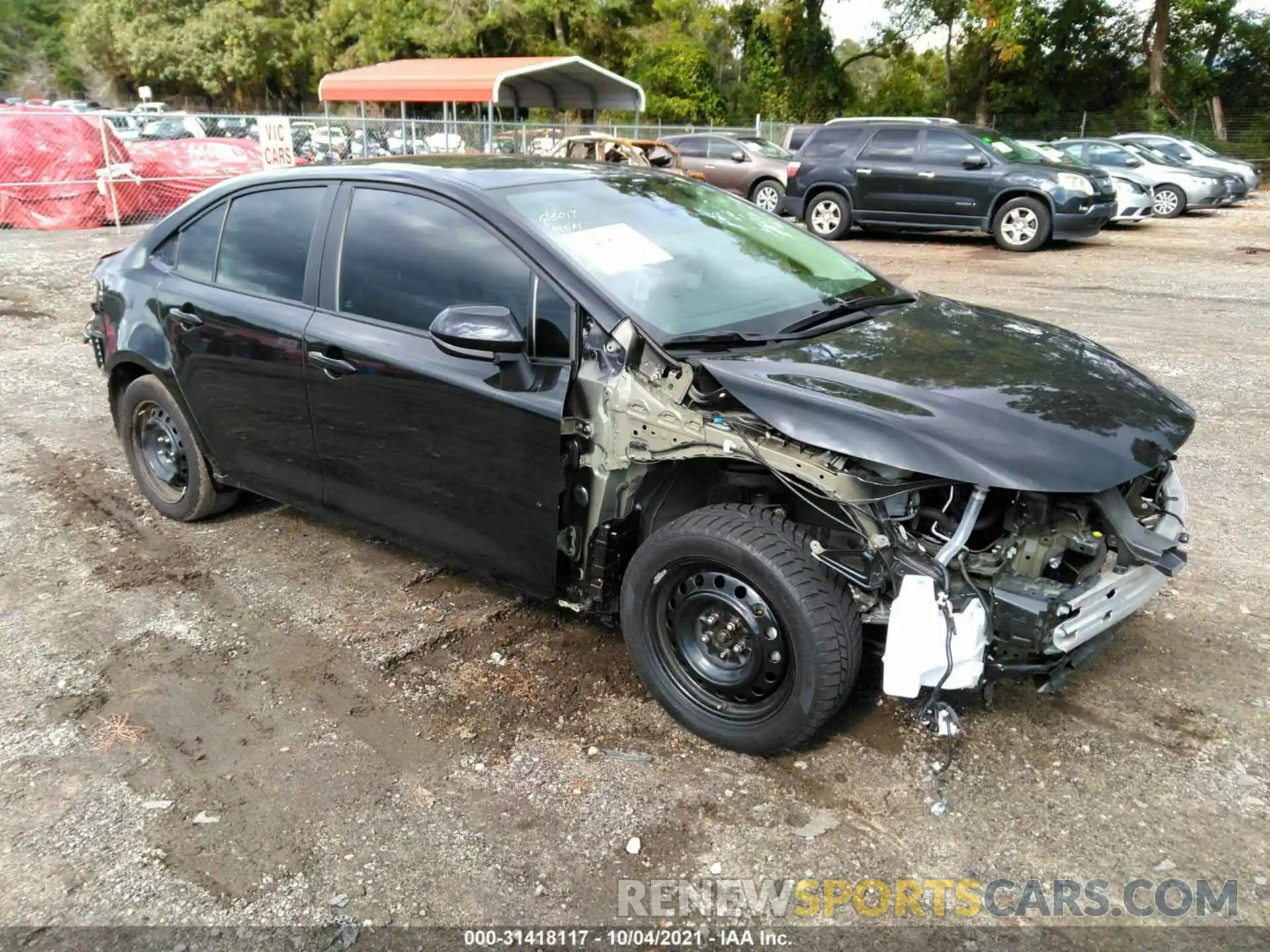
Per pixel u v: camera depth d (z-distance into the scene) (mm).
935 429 2660
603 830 2760
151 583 4254
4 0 64438
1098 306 10094
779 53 35156
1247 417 6340
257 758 3084
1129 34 32688
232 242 4258
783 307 3514
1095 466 2625
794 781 2936
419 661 3619
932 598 2602
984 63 33250
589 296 3146
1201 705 3268
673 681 3143
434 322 3078
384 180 3732
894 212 15438
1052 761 2996
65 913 2486
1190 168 19797
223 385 4211
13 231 15500
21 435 6199
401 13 41969
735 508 2938
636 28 39000
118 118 18062
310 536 4727
